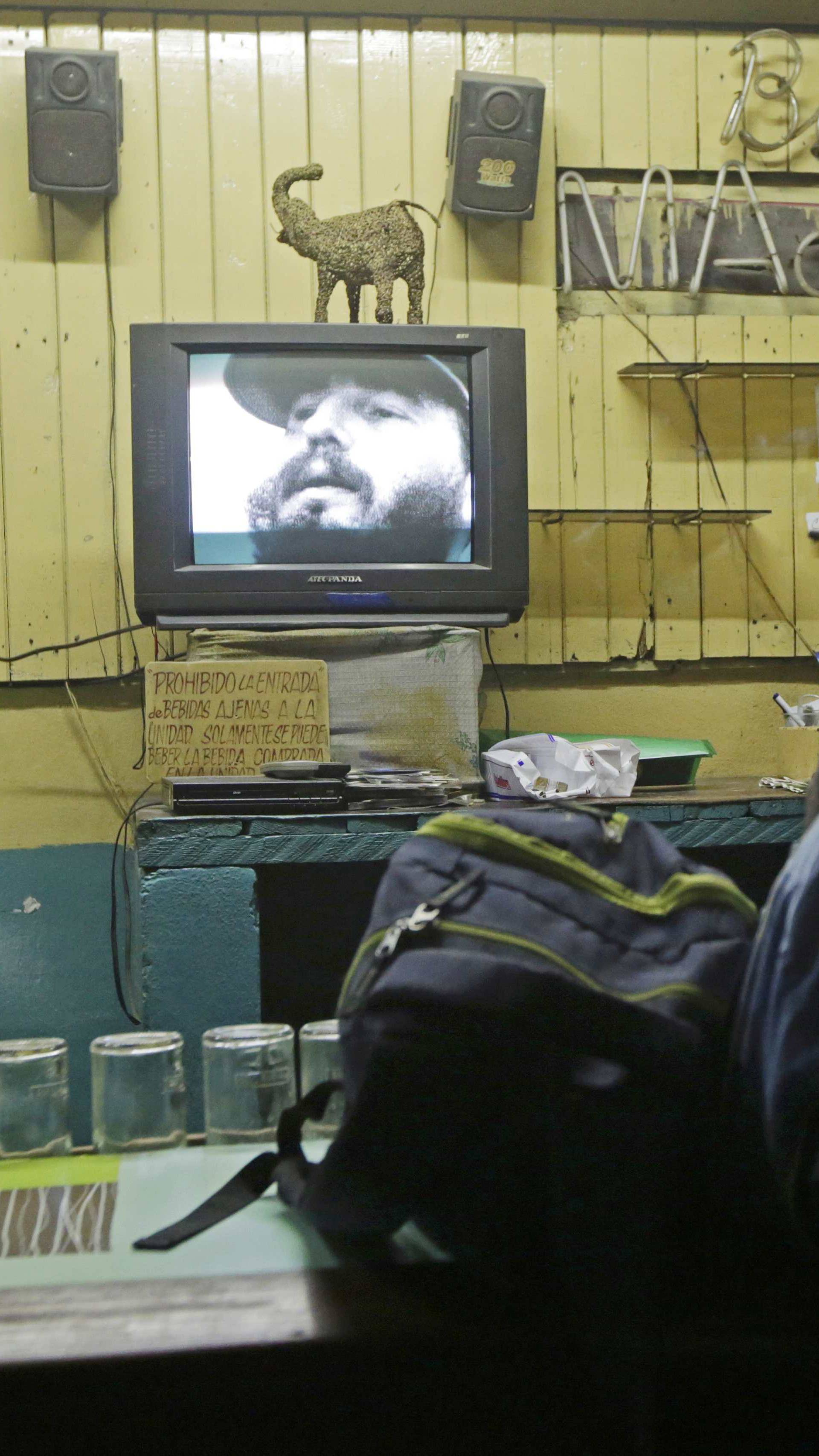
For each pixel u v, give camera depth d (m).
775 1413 0.96
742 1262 1.03
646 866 1.15
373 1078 1.02
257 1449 0.93
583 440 2.79
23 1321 0.96
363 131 2.74
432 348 2.35
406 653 2.18
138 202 2.68
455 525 2.37
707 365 2.72
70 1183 1.30
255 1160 1.23
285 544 2.33
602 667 2.80
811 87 2.85
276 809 1.90
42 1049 1.49
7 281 2.64
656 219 2.83
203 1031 1.88
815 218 2.85
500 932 1.05
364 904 2.53
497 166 2.68
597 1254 0.97
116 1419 0.92
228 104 2.70
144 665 2.66
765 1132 0.95
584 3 2.74
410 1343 0.94
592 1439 0.94
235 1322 0.96
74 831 2.66
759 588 2.83
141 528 2.28
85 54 2.57
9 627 2.64
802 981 0.92
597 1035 1.01
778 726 2.76
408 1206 1.05
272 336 2.31
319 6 2.70
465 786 2.16
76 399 2.66
